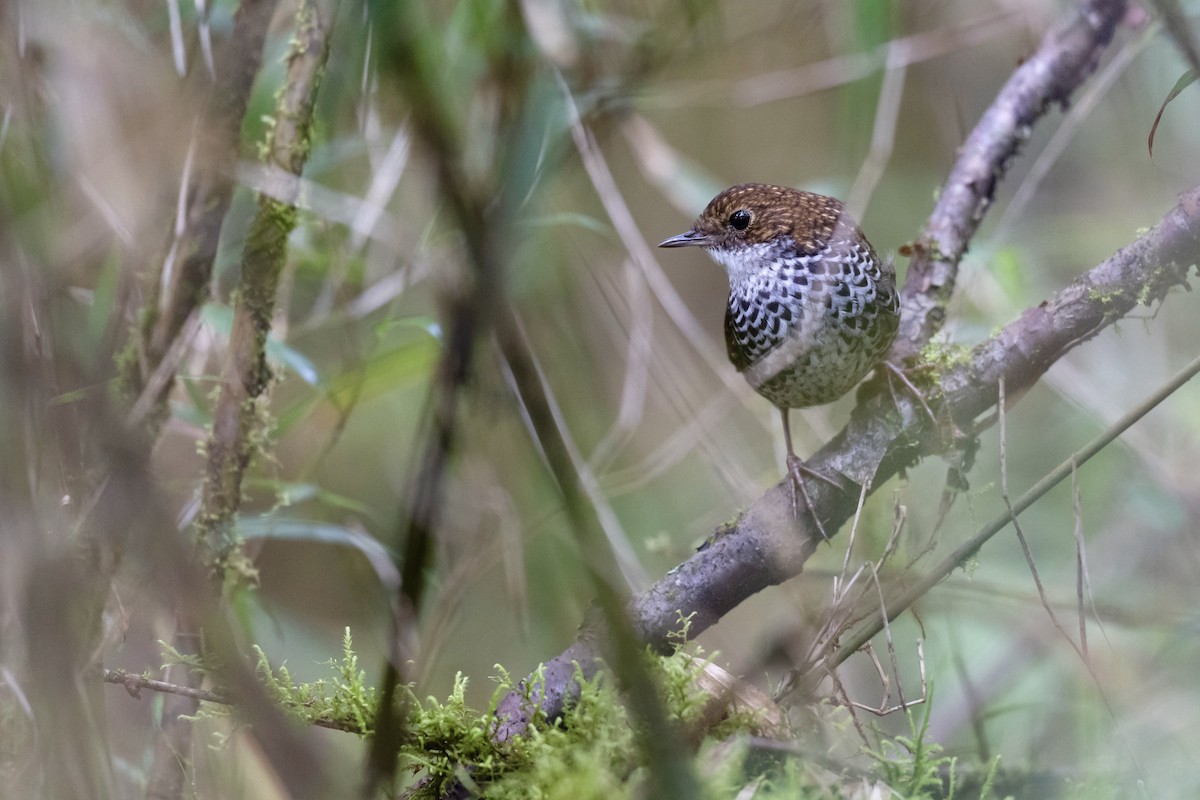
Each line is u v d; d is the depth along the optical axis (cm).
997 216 1284
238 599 731
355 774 516
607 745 525
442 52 701
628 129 995
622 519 1082
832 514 729
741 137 1456
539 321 817
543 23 768
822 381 806
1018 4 947
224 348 787
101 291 686
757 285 853
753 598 1077
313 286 916
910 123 1344
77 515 539
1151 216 1184
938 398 735
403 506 480
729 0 953
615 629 399
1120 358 1158
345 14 678
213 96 615
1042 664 907
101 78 604
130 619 583
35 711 479
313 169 771
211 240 634
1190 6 772
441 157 373
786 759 547
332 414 982
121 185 595
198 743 648
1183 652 820
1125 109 1195
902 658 978
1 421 493
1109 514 1108
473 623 1032
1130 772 614
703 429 945
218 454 672
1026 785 625
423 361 823
